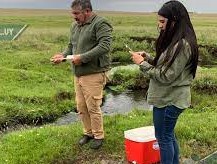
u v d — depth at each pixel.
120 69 10.25
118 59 14.12
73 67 4.07
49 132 4.71
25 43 14.28
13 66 10.23
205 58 14.45
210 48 15.65
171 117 3.16
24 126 6.21
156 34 20.45
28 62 10.68
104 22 3.87
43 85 8.43
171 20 2.97
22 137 4.57
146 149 3.82
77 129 4.80
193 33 3.01
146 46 16.30
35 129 4.93
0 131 5.93
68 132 4.72
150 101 3.21
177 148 3.38
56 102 7.26
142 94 8.81
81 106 4.22
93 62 3.95
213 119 5.39
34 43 14.46
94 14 3.93
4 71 8.98
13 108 6.56
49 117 6.68
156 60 3.11
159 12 3.00
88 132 4.36
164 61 2.99
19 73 8.92
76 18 3.91
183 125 4.93
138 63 3.16
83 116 4.29
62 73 10.04
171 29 2.99
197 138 4.61
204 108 6.64
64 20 42.94
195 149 4.36
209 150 4.33
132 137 3.87
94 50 3.85
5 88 7.82
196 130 4.81
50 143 4.39
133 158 3.90
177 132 4.73
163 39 3.03
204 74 8.82
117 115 5.74
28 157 4.11
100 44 3.85
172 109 3.13
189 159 4.11
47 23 35.97
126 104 7.94
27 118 6.46
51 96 7.43
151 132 3.90
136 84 9.25
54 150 4.23
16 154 4.16
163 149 3.26
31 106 6.91
